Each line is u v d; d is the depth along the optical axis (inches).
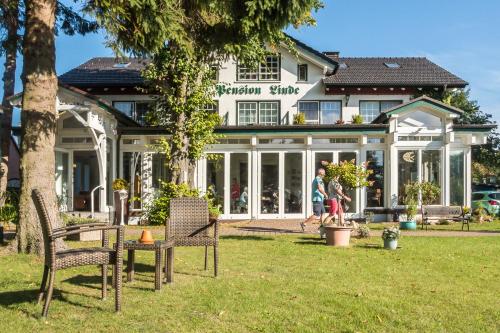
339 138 864.9
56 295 271.6
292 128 836.6
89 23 791.7
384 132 836.6
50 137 399.2
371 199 861.2
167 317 235.3
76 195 826.2
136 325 223.0
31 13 394.0
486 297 283.6
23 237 392.8
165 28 402.6
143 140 846.5
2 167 796.6
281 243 506.9
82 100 725.9
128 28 423.5
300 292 288.2
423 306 262.5
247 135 846.5
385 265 382.3
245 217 861.2
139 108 1053.8
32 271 338.3
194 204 356.8
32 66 393.4
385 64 1163.9
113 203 770.8
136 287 296.7
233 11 454.3
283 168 868.6
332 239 490.0
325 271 354.9
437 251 458.3
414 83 1020.5
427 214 715.4
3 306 249.3
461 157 861.2
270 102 1038.4
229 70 1034.1
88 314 238.1
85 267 350.3
